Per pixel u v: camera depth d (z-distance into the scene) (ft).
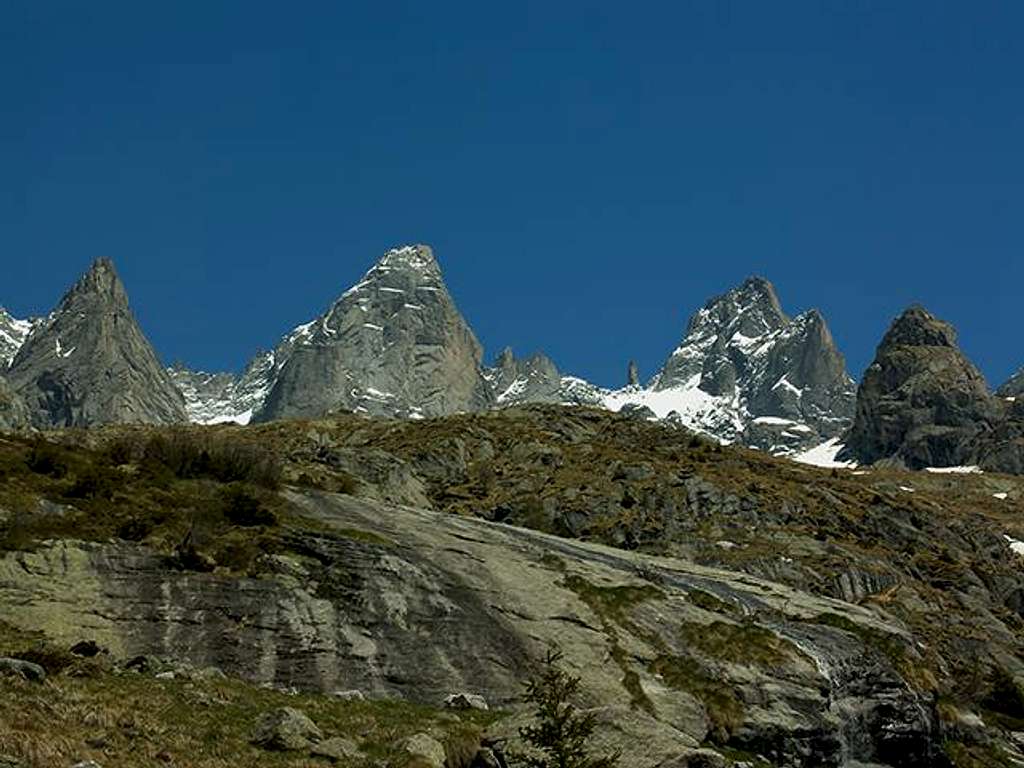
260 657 168.76
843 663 216.33
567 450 501.97
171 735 118.52
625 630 203.00
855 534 448.24
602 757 117.08
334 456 374.84
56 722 112.98
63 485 196.95
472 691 176.14
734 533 419.33
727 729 184.85
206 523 195.00
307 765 117.39
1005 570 453.58
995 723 278.87
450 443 488.85
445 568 205.87
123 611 167.12
